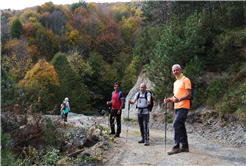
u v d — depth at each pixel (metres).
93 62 57.12
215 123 7.39
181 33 11.95
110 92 54.78
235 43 9.20
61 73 37.59
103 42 69.56
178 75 4.39
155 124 9.95
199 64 8.88
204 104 8.61
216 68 9.53
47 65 35.47
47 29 66.75
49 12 77.25
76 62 43.03
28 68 40.09
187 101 4.19
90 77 53.53
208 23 11.06
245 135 5.71
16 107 4.84
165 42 10.23
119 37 72.94
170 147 5.11
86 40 68.25
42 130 4.54
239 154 4.32
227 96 7.68
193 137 6.74
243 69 8.23
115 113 6.68
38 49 58.44
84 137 5.04
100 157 3.91
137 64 21.28
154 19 23.17
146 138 5.49
